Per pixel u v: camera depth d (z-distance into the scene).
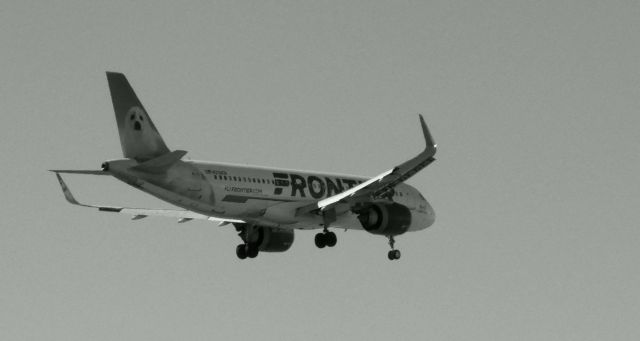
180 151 154.38
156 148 160.00
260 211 174.25
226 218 175.88
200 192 165.12
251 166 174.88
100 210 177.88
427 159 166.00
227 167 170.50
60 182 172.75
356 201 178.12
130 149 157.75
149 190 159.88
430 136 165.75
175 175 161.50
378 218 181.88
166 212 183.88
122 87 158.00
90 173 153.75
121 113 157.75
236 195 169.75
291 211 178.12
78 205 174.88
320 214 179.75
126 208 181.00
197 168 165.62
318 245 182.25
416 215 198.75
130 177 156.12
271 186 174.88
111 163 154.00
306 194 180.25
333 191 184.75
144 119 159.25
